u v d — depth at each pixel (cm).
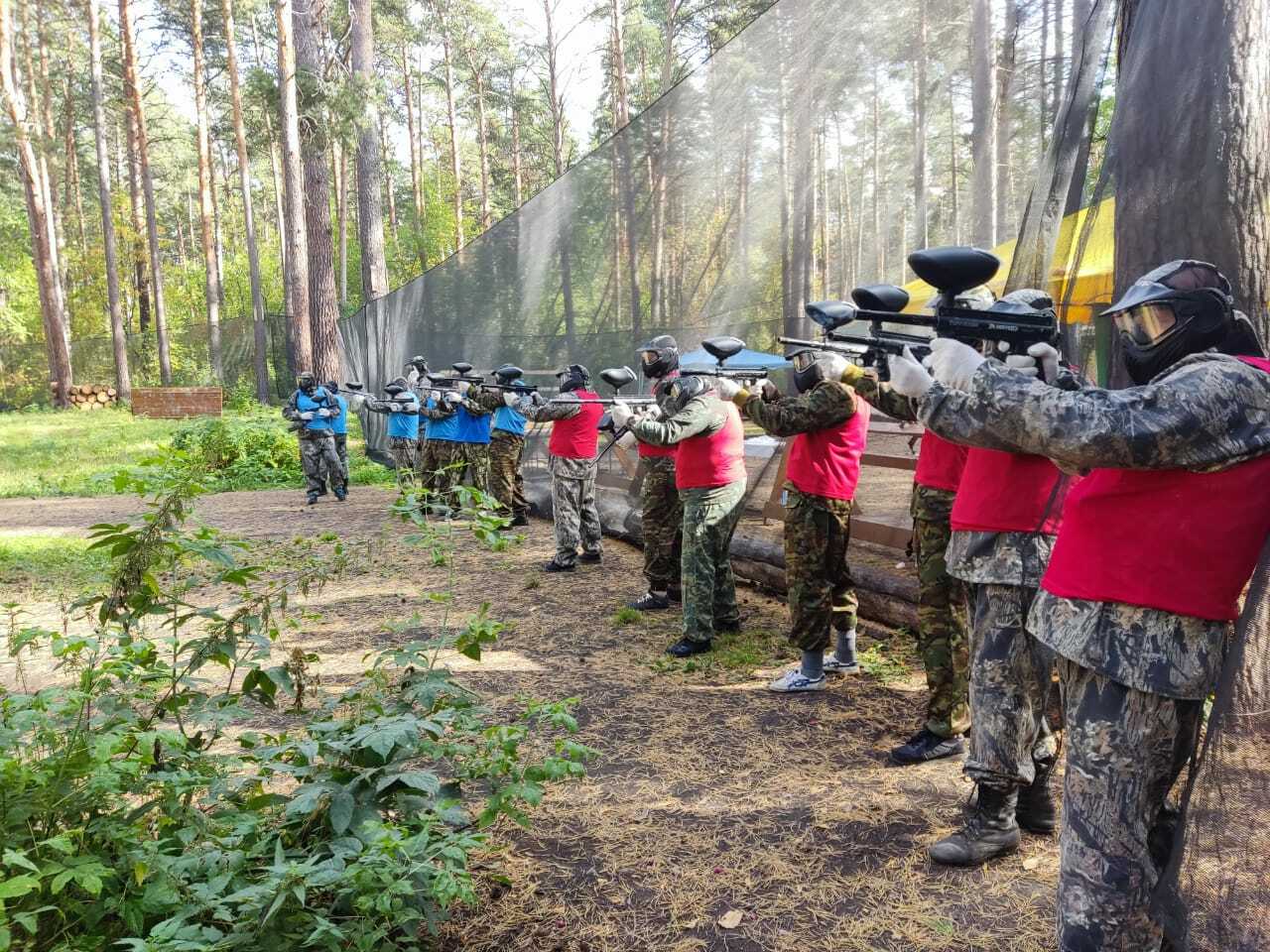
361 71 2308
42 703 238
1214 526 184
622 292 796
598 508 949
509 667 527
